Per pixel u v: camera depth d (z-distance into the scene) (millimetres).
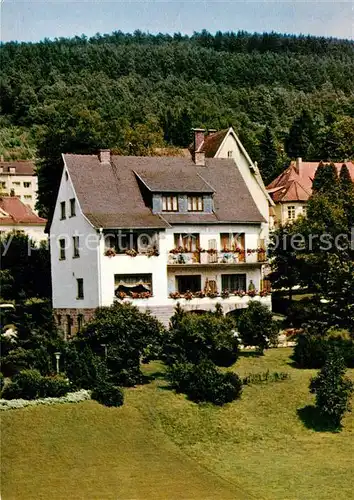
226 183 60875
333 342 47562
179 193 56094
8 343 44469
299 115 164750
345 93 180375
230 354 45438
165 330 45812
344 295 50906
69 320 55938
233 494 29359
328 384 38531
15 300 63938
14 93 183125
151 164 59594
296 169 100125
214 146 72562
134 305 50031
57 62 185000
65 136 80375
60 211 57875
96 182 56031
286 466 33062
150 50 188375
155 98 173000
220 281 56656
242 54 193500
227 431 36781
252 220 58000
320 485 30891
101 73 180875
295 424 38125
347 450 35219
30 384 37562
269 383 42438
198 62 190625
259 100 183500
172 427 36406
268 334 48969
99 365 39844
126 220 52719
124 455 32844
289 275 57312
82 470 30969
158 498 28453
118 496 28469
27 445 32812
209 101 179250
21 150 178625
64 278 57031
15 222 102250
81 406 36969
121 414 36750
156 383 41469
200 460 33406
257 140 152250
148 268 52406
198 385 39656
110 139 97500
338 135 135250
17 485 29172
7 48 185250
